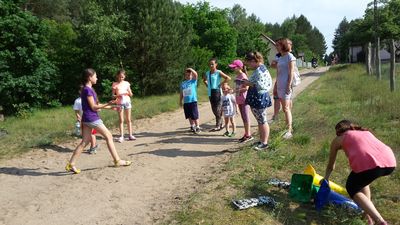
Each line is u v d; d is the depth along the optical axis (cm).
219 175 706
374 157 511
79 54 2486
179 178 725
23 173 797
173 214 566
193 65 2730
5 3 2073
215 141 992
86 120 773
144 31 2361
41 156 929
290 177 680
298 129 976
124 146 1002
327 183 560
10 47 2100
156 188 680
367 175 508
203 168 774
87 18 2369
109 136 796
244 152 823
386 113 1062
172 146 962
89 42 2356
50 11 5003
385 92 1401
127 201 629
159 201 623
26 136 1202
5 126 1440
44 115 1817
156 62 2433
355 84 1873
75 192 676
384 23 4362
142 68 2441
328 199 572
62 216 585
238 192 617
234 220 532
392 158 520
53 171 805
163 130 1209
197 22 4503
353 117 1064
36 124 1426
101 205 618
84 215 585
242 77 952
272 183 646
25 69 2120
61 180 744
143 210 594
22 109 2002
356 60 5647
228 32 4481
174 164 810
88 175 761
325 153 758
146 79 2441
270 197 596
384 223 491
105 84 2342
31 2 4766
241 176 688
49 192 683
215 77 1105
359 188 516
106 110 1587
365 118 1041
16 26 2055
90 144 951
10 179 763
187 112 1109
